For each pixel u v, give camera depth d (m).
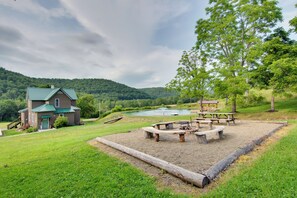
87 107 40.78
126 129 10.74
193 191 3.04
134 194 3.07
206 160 4.23
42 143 8.62
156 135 6.76
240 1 14.76
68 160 5.10
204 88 17.28
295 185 2.89
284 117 11.89
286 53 13.23
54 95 25.06
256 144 5.59
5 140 12.45
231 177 3.40
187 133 8.24
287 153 4.43
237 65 14.13
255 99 19.52
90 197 3.11
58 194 3.31
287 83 12.19
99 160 4.95
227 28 15.30
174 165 3.79
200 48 17.89
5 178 4.15
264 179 3.17
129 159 4.92
